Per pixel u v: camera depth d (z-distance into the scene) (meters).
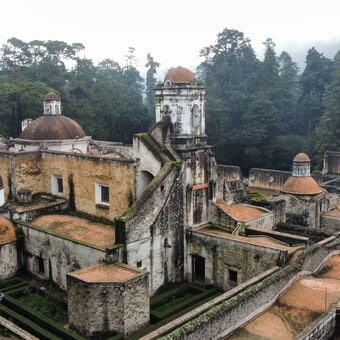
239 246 35.34
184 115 38.41
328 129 91.75
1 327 26.20
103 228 38.69
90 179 41.22
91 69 107.81
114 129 98.56
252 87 115.75
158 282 36.62
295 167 53.50
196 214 39.62
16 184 44.16
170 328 24.30
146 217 34.88
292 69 134.00
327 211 51.56
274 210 44.69
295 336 25.61
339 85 96.25
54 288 36.72
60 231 37.75
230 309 25.64
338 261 35.16
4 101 78.62
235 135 96.75
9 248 38.44
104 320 28.97
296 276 31.59
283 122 113.19
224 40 127.88
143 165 38.06
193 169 39.00
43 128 51.97
